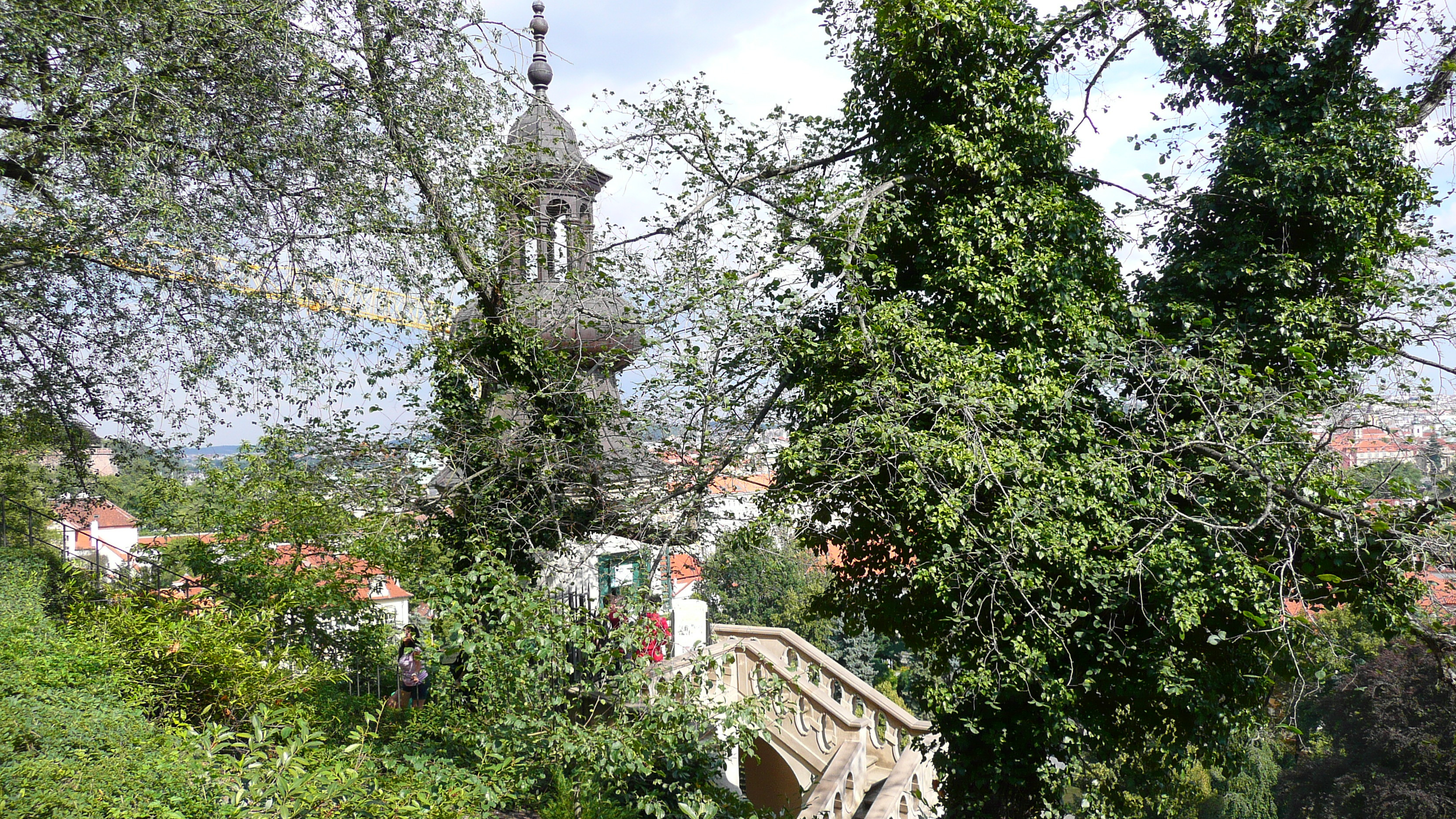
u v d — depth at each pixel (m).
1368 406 7.83
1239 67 11.53
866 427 8.77
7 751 4.98
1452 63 10.73
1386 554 8.41
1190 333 10.27
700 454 9.41
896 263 11.45
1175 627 8.91
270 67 8.99
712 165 11.38
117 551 11.67
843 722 12.55
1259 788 22.53
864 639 31.64
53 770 4.84
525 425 10.84
